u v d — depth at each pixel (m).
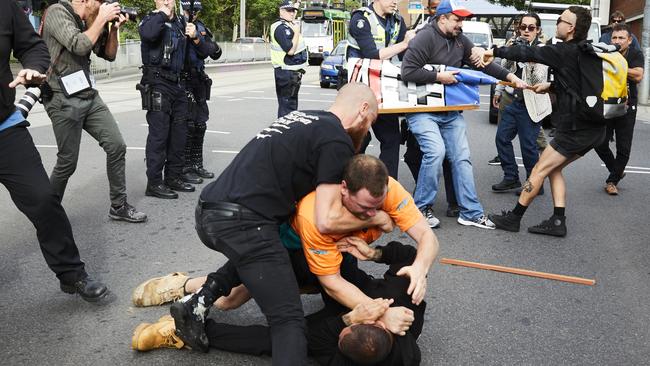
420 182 5.69
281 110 9.56
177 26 6.39
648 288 4.51
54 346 3.51
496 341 3.68
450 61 5.54
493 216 5.84
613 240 5.58
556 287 4.50
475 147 9.95
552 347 3.62
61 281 3.85
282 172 2.95
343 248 3.07
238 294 3.56
